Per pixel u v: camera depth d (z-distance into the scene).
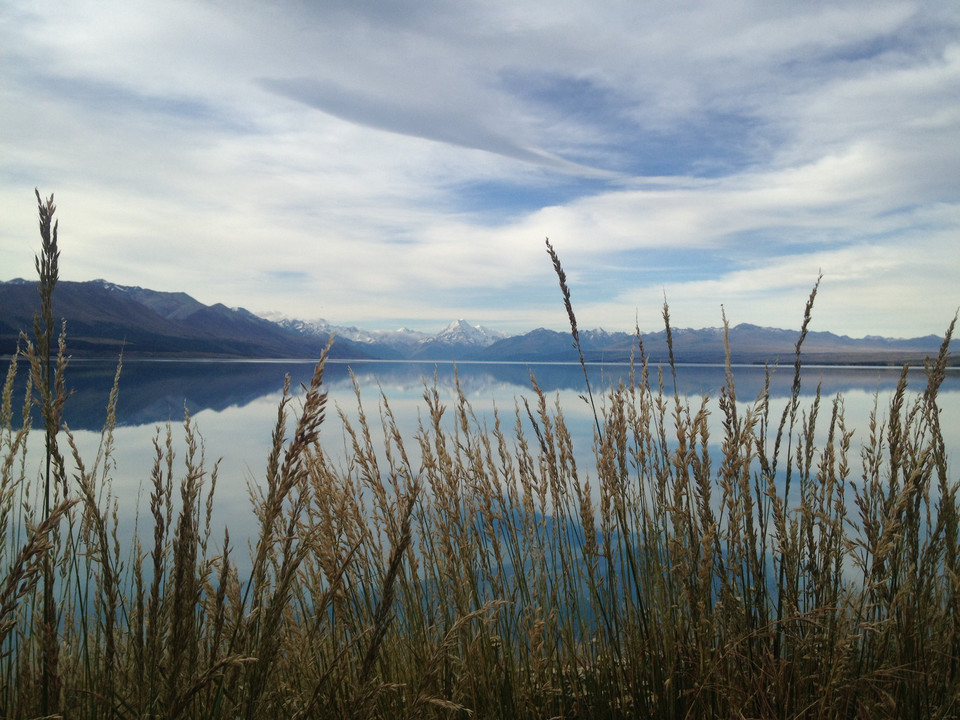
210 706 1.40
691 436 1.96
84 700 1.47
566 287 2.33
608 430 2.28
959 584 1.93
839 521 2.01
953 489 2.03
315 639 1.83
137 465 14.16
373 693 1.46
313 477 2.06
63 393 1.33
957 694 1.82
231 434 26.02
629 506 2.36
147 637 1.39
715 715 1.84
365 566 2.14
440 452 2.27
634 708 1.99
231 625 1.46
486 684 1.98
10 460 1.52
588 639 2.25
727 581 1.89
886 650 1.90
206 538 1.67
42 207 1.35
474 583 2.11
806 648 1.90
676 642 1.99
